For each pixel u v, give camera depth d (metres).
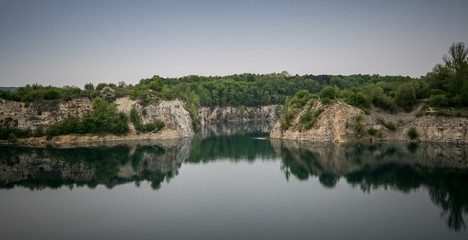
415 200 52.41
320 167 76.50
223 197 56.09
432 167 69.88
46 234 41.84
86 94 125.12
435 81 112.88
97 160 88.50
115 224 44.81
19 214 49.09
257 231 42.03
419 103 108.81
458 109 97.50
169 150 104.38
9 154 93.75
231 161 86.94
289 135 120.00
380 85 136.75
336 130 107.06
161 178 70.25
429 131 97.31
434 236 40.03
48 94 120.38
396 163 75.25
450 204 50.22
